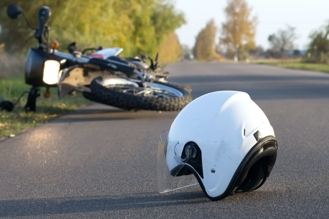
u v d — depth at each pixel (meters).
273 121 8.13
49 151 6.06
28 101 9.36
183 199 3.90
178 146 3.66
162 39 52.47
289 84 17.11
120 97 7.81
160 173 3.85
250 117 3.56
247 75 24.34
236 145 3.50
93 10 22.89
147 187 4.32
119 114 9.31
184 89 8.43
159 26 51.28
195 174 3.64
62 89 8.42
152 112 9.49
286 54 101.56
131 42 38.66
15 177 4.85
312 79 20.30
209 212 3.55
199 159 3.62
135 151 5.94
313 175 4.60
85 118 8.88
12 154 5.93
